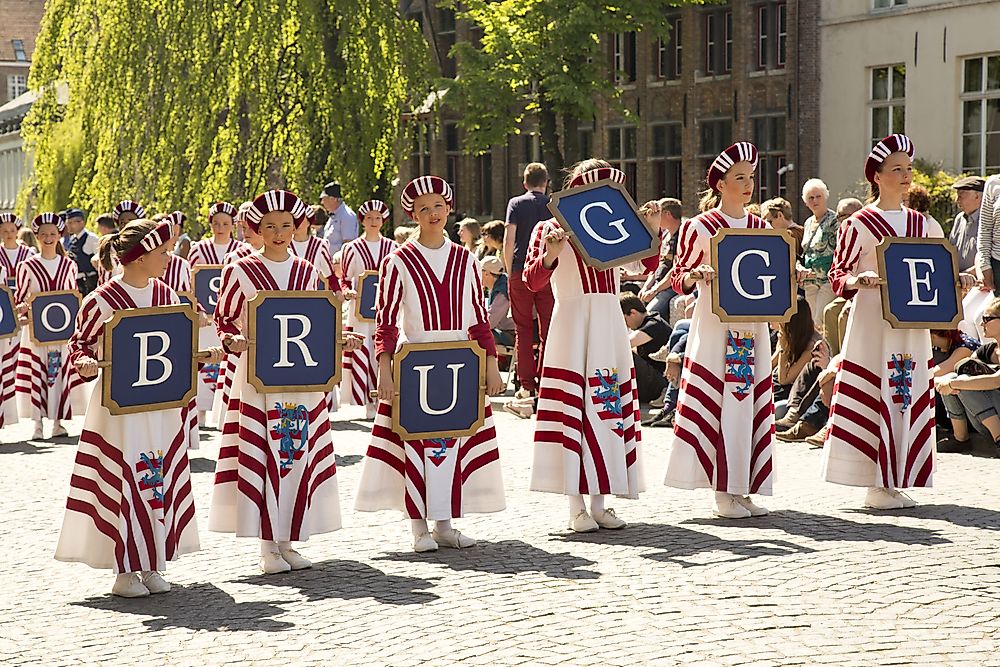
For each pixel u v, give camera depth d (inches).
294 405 316.2
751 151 360.5
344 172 1168.8
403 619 270.1
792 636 251.8
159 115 1167.6
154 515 297.6
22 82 3838.6
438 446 329.7
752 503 363.3
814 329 510.6
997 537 327.9
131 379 295.0
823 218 606.2
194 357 302.0
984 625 256.7
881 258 361.1
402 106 1207.6
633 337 570.9
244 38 1143.6
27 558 337.7
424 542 330.0
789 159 1203.9
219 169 1163.3
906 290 361.4
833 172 1172.5
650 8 1133.7
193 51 1161.4
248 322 314.5
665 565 307.3
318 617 274.1
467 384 331.9
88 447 300.0
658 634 254.7
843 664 235.1
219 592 297.9
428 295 330.6
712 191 376.2
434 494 328.2
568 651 245.6
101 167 1186.6
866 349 366.6
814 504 374.3
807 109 1185.4
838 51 1161.4
